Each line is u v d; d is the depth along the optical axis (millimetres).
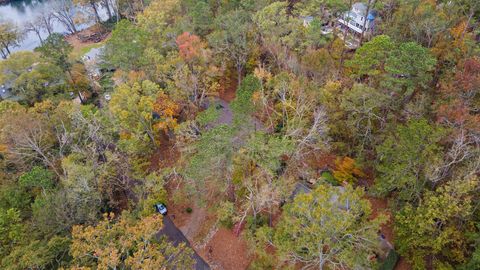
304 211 32219
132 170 52812
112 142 52156
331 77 50906
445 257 37031
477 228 35031
